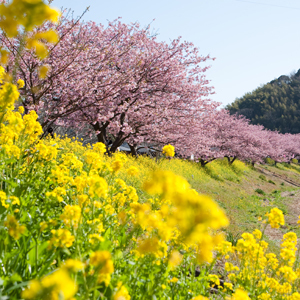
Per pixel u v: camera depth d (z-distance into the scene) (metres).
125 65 13.60
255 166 47.06
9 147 3.05
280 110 122.12
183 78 15.46
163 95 15.09
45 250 2.21
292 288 3.26
